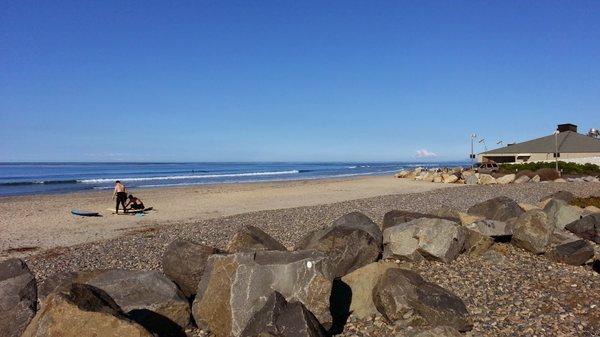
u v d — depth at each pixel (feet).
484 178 140.87
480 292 27.12
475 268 32.12
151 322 20.71
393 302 22.70
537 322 22.52
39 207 86.02
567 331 21.50
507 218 45.24
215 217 72.08
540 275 30.58
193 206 87.35
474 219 41.63
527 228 36.52
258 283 21.29
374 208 73.36
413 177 182.19
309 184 152.66
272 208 83.25
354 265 29.14
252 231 31.24
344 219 35.94
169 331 21.31
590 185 112.88
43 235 56.70
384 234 35.19
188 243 26.58
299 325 18.70
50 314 17.99
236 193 115.85
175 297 21.89
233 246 29.45
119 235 55.93
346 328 22.56
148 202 94.32
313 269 21.33
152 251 43.34
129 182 176.76
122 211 79.41
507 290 27.43
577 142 205.87
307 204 89.35
